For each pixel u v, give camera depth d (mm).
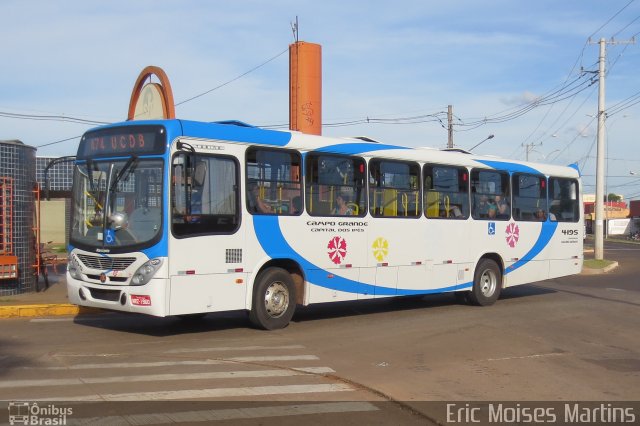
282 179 11453
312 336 11016
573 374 8758
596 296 17875
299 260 11648
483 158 15531
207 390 7336
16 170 15062
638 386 8195
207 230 10289
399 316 13625
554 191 17359
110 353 9266
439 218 14266
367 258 12773
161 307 9688
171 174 9898
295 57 21188
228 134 10680
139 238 9867
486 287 15516
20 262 15148
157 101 17125
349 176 12539
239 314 13375
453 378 8352
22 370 8141
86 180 10656
